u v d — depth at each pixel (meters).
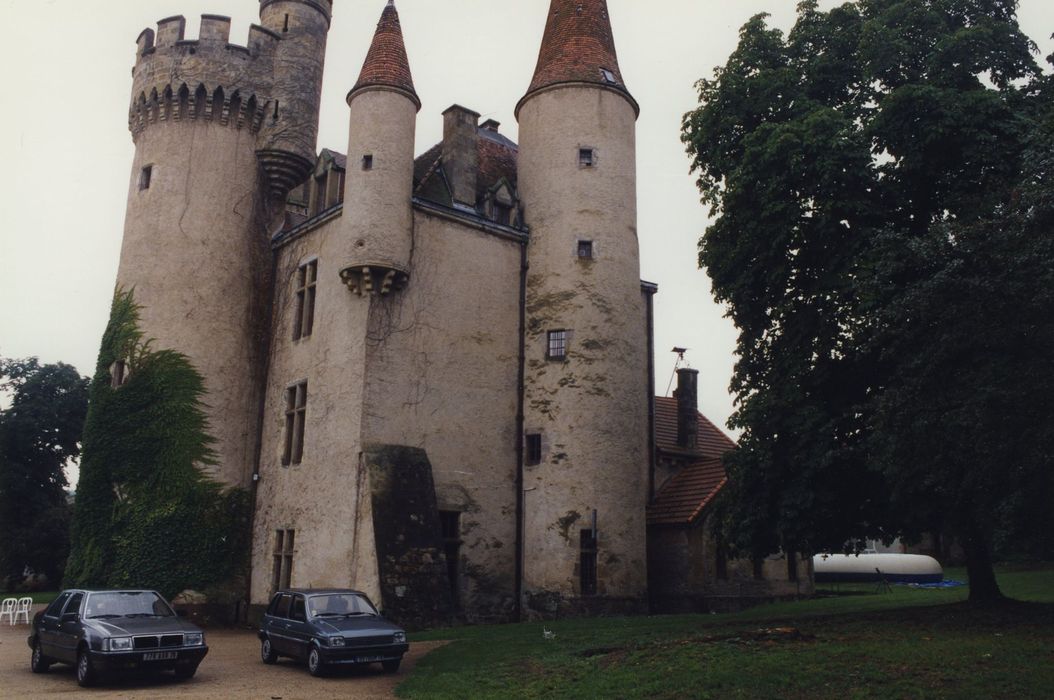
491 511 24.55
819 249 18.31
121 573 25.08
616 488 24.69
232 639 21.61
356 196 23.80
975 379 12.72
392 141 24.12
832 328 17.28
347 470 22.59
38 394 50.34
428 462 23.17
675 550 26.12
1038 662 11.27
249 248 28.59
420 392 23.70
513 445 25.58
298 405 25.62
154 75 29.00
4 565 46.94
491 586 23.98
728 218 19.83
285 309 27.64
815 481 16.64
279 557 25.02
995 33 17.75
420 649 17.14
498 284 26.28
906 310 13.42
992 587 16.78
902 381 14.66
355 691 12.89
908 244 14.09
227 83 28.88
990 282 12.33
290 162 29.56
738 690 11.07
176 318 27.05
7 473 48.00
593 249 26.33
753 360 19.42
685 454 29.55
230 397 27.12
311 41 31.08
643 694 11.34
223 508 26.20
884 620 15.71
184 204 28.00
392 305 23.61
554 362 25.61
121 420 26.73
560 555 23.92
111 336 27.88
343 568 21.91
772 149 17.58
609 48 29.03
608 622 20.05
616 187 27.14
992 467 12.58
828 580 36.28
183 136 28.61
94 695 12.49
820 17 20.55
